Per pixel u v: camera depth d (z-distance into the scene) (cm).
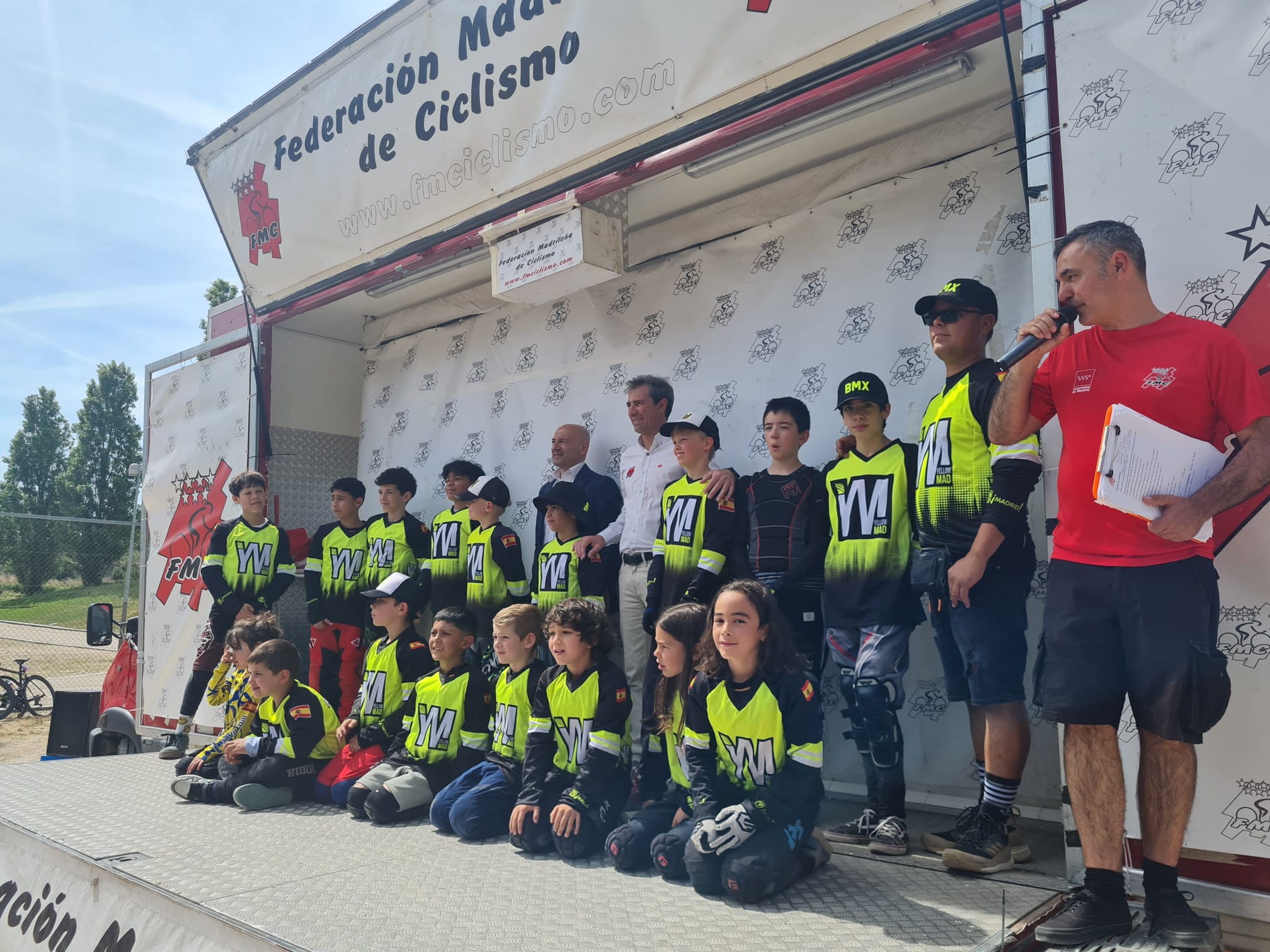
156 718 639
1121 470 186
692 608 304
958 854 263
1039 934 203
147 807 394
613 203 429
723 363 464
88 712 741
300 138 549
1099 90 245
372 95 499
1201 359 193
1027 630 346
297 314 600
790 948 205
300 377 648
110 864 293
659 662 304
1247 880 209
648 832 284
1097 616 201
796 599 347
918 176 398
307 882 270
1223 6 227
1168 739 191
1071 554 209
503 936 218
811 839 267
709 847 247
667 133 371
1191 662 187
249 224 599
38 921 312
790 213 443
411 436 639
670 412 464
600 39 385
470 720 380
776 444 359
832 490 331
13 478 4469
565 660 319
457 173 463
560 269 420
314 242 556
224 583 555
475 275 581
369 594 442
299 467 641
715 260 473
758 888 237
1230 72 225
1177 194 230
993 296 296
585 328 537
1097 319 206
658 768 350
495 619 367
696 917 231
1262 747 209
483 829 329
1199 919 193
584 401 533
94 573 1983
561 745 323
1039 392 221
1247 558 214
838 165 423
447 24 453
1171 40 235
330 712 429
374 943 214
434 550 527
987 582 269
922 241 394
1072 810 234
